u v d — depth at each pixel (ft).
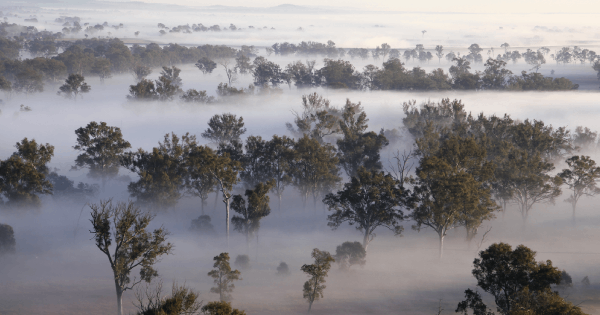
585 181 223.92
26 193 210.79
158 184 223.30
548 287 99.14
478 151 199.00
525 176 215.72
